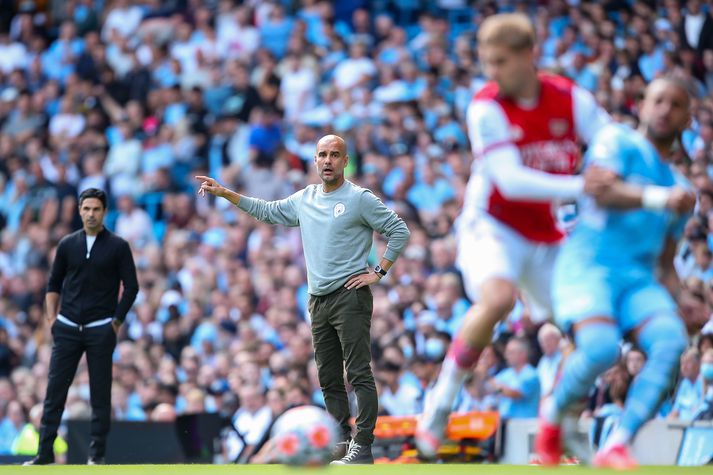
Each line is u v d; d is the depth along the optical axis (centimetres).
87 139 7512
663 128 1902
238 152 7231
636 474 1753
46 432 3262
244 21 7956
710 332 3988
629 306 1850
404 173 6084
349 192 2834
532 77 1991
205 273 5956
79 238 3306
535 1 7525
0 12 8769
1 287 6544
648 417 1814
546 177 1911
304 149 6869
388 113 6638
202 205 6875
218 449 3931
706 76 6519
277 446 1900
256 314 5656
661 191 1788
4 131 7862
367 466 2134
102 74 8075
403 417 3872
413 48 7350
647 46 6569
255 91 7419
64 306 3303
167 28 8150
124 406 5012
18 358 5988
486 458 3762
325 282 2823
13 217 7175
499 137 1970
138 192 7156
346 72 7175
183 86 7831
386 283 5306
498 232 2016
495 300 1947
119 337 5709
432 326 4569
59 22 8644
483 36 1988
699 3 6738
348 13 7931
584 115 2028
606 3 6988
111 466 2466
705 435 3538
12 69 8400
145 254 6288
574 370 1838
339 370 2897
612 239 1858
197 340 5491
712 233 4994
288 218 2947
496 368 4325
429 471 1889
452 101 6806
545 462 1964
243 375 4594
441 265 5294
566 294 1858
